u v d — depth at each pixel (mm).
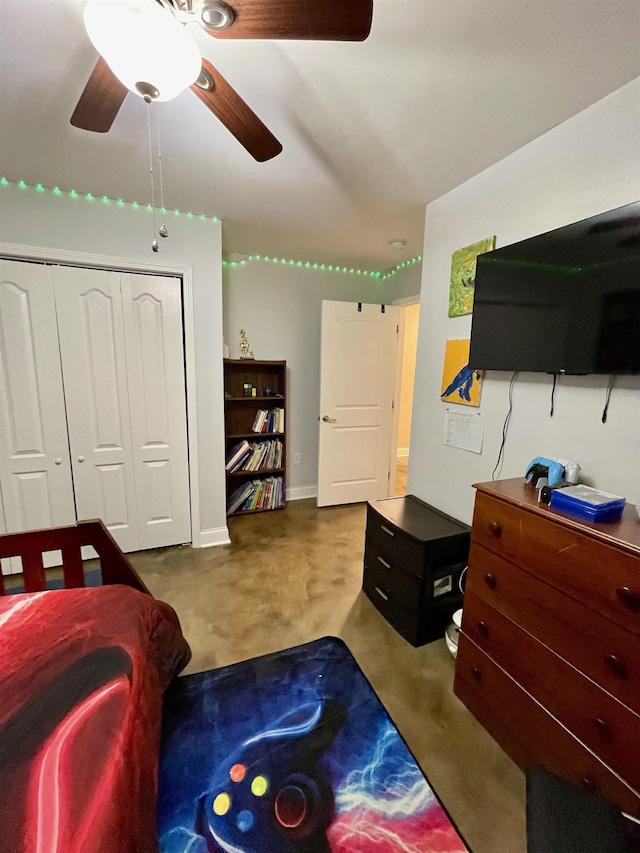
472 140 1597
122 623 1180
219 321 2697
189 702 1523
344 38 909
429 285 2221
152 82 914
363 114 1447
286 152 1713
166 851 1062
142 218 2357
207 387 2740
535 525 1203
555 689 1154
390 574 2006
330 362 3533
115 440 2561
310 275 3713
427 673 1698
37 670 966
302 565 2611
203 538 2875
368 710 1505
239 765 1289
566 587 1111
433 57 1172
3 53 1185
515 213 1680
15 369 2266
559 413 1522
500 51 1146
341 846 1078
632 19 1026
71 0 1010
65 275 2297
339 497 3783
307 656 1779
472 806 1178
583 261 1308
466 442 1994
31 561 1521
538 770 872
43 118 1506
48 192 2143
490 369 1704
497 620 1362
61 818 652
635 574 938
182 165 1848
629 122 1271
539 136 1560
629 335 1194
